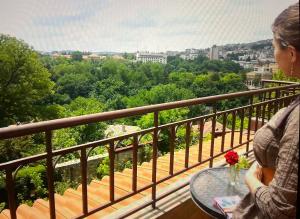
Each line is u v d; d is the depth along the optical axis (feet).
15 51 85.76
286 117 3.05
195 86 109.81
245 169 7.94
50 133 5.75
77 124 6.07
